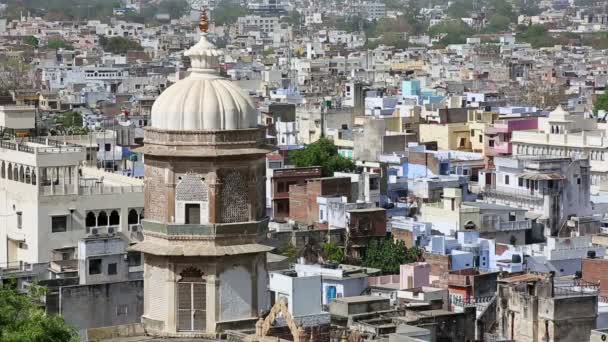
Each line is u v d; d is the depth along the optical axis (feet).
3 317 293.43
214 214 298.97
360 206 634.02
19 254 563.07
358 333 358.02
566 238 588.50
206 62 307.17
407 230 609.83
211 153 297.33
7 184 569.64
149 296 303.27
